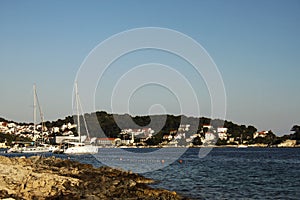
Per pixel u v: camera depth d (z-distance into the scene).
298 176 52.91
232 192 37.59
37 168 44.38
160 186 40.59
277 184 43.94
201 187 41.00
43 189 28.78
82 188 30.45
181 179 48.47
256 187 41.38
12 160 53.06
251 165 76.00
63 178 32.47
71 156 93.06
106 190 30.53
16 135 190.00
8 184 29.30
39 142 125.69
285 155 123.38
